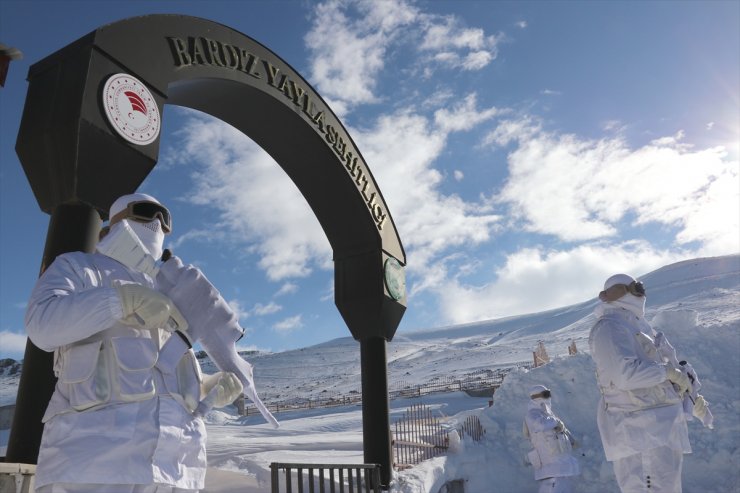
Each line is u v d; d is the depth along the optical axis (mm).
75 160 4082
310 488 5395
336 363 91312
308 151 7430
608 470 12016
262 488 6523
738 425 11852
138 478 1738
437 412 25344
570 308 109250
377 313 7688
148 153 4664
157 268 2172
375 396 7539
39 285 1938
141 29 4973
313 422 23547
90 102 4281
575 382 14062
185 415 1976
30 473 2928
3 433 17500
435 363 75812
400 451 8930
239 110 6754
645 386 3926
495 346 80375
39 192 4242
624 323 4219
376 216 7938
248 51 6387
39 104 4371
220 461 7160
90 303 1777
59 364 1947
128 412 1803
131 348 1884
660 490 3895
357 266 7934
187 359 2088
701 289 75500
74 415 1783
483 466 11344
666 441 3877
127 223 2176
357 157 7887
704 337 14305
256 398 2275
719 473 11367
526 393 14117
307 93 7188
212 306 2205
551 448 8859
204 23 5828
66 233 4016
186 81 5516
